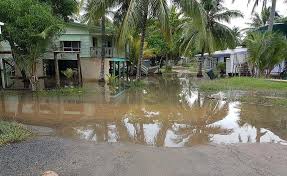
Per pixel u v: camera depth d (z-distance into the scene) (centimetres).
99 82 2698
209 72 3120
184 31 3456
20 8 1781
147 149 784
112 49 2933
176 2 2262
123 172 632
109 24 3122
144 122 1122
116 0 2358
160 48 4469
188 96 1845
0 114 1259
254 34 2409
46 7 1962
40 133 944
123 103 1562
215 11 3195
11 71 2442
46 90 1989
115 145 821
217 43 3331
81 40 2880
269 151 755
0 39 1845
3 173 622
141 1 2212
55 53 2191
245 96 1705
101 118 1184
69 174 621
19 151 758
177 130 1005
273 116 1198
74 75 2828
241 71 3127
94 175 618
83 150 774
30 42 1819
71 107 1429
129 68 3719
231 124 1085
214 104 1524
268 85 2017
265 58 2273
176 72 4784
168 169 647
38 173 625
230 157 716
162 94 1950
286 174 613
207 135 938
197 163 680
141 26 2423
